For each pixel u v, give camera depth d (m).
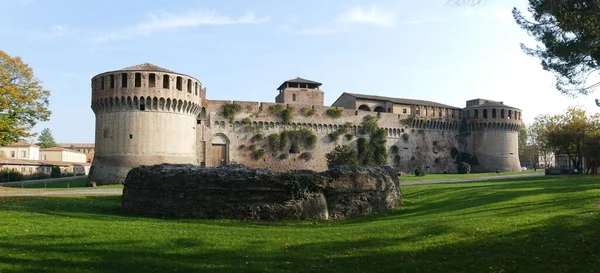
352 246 14.70
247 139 79.38
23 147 118.38
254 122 80.44
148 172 26.91
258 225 22.97
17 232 16.05
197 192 25.38
